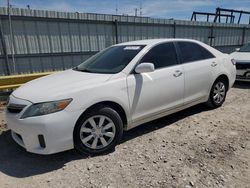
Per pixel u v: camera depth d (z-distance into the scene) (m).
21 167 3.23
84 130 3.27
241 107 5.45
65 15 9.46
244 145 3.61
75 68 4.40
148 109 3.88
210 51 5.07
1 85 6.37
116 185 2.76
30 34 8.80
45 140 3.00
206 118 4.77
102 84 3.36
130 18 11.30
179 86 4.26
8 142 3.98
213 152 3.42
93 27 10.35
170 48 4.33
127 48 4.21
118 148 3.63
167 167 3.08
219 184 2.71
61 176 2.98
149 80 3.81
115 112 3.45
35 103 3.03
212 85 5.01
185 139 3.87
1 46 8.26
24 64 8.89
